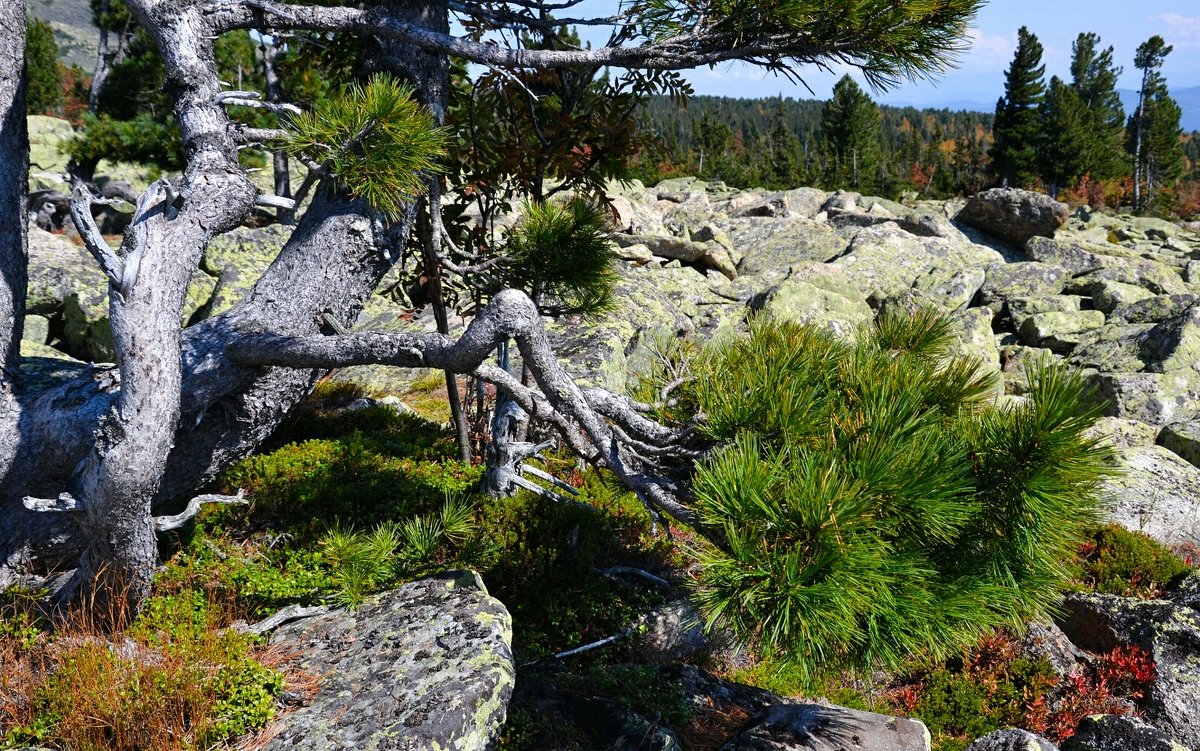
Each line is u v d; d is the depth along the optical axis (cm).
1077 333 2166
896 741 583
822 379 431
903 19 475
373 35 555
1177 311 2162
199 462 566
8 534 528
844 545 333
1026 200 3094
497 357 777
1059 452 368
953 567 398
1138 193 7881
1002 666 828
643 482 451
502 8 608
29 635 456
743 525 348
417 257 873
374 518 697
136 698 396
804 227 3111
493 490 771
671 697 621
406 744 398
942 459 367
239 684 424
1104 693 809
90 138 1742
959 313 2144
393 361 493
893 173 8869
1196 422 1530
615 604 735
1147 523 1156
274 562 607
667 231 3338
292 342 511
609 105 732
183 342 522
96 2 2267
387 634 498
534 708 547
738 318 2052
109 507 440
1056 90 6975
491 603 526
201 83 486
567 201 772
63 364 788
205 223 472
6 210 544
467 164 791
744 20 490
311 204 570
